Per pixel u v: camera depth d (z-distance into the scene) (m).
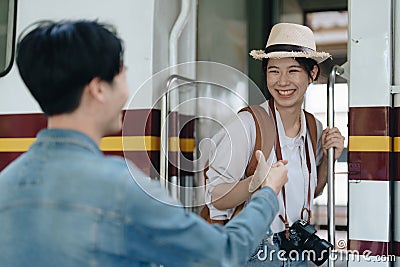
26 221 1.33
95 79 1.40
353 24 2.84
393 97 2.83
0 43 3.26
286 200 2.85
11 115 3.24
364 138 2.80
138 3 3.04
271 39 2.96
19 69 1.40
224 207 2.71
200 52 4.14
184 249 1.34
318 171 3.12
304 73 2.92
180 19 3.14
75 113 1.41
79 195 1.33
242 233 1.43
